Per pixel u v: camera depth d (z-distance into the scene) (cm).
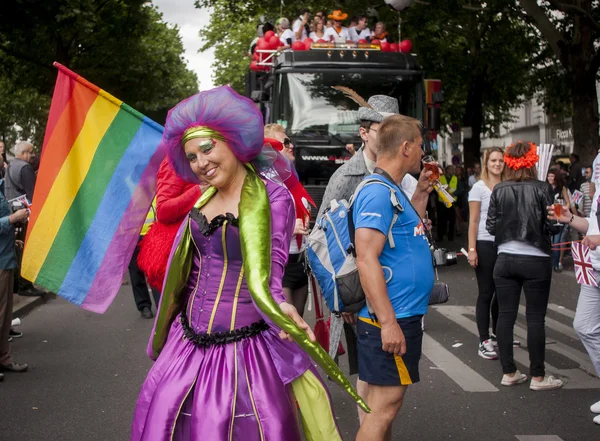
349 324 431
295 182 520
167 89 3850
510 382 628
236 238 316
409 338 376
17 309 980
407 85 1330
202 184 338
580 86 1986
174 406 311
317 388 324
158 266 441
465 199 2672
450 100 3509
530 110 5312
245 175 323
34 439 509
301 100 1313
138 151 390
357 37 1528
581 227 536
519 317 958
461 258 1659
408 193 484
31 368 701
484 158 714
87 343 811
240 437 308
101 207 387
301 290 598
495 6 2175
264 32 1614
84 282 382
